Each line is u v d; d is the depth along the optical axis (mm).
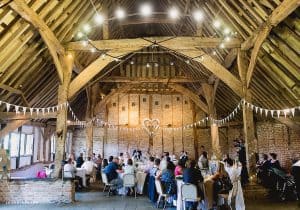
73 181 7480
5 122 9336
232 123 13594
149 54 13758
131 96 15258
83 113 14547
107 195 8375
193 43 8148
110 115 15148
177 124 15086
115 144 14938
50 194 7246
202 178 6160
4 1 5180
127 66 13922
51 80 9305
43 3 6367
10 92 8016
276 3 5664
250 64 7383
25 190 7188
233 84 7965
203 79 12055
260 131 12258
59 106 7773
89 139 12258
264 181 8477
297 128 8562
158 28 12336
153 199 7309
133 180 7965
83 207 6730
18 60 7105
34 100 9453
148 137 14984
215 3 7641
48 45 6914
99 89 13430
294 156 10375
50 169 9172
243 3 6492
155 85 14734
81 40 8625
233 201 5598
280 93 8039
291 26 5926
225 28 8023
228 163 5773
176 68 13812
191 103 15203
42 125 13562
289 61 6723
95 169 11578
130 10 10359
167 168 6879
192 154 14820
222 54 9227
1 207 6695
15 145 11516
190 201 5965
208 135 14938
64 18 7309
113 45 8180
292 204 6906
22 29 6375
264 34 6309
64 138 7664
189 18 9398
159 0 10242
